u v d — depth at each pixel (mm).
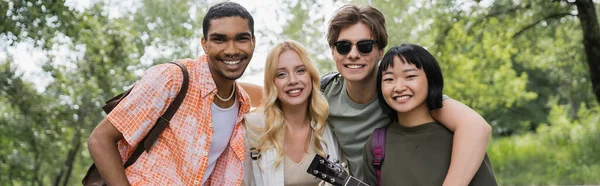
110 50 10273
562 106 24750
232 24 3283
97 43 10055
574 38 13117
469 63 12625
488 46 12133
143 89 3199
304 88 3826
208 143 3332
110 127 3203
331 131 4035
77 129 12461
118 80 11219
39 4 8406
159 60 12055
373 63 3771
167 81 3230
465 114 3295
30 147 12156
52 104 11625
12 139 11445
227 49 3283
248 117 3889
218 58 3303
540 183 17562
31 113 11219
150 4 12039
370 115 3850
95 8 10055
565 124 22297
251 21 3379
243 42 3326
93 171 3350
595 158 18641
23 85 10961
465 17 11695
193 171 3287
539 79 28609
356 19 3725
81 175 17828
